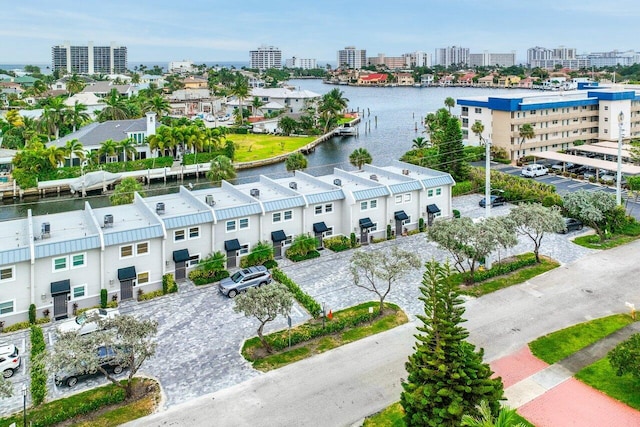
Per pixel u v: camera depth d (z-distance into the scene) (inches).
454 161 3585.1
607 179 3531.0
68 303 1808.6
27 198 3843.5
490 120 4621.1
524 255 2274.9
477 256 1914.4
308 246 2284.7
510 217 2094.0
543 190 3063.5
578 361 1439.5
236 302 1453.0
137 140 4638.3
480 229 1895.9
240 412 1255.5
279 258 2273.6
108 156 4387.3
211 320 1740.9
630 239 2452.0
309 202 2308.1
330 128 6934.1
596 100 4845.0
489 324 1664.6
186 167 4512.8
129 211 2187.5
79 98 7386.8
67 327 1605.6
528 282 1994.3
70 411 1237.7
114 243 1850.4
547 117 4579.2
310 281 2038.6
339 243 2369.6
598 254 2277.3
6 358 1438.2
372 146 5984.3
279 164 5000.0
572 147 4694.9
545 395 1290.6
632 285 1942.7
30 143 4355.3
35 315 1740.9
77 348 1200.8
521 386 1331.2
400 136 6742.1
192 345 1581.0
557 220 2073.1
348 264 2201.0
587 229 2635.3
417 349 1143.0
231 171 3693.4
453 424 1018.1
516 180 3304.6
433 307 1109.1
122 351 1278.3
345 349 1537.9
